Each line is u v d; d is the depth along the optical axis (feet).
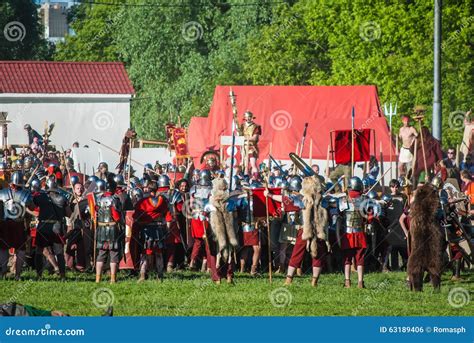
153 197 95.20
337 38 277.23
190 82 319.27
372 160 135.03
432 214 89.20
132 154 182.60
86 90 268.41
